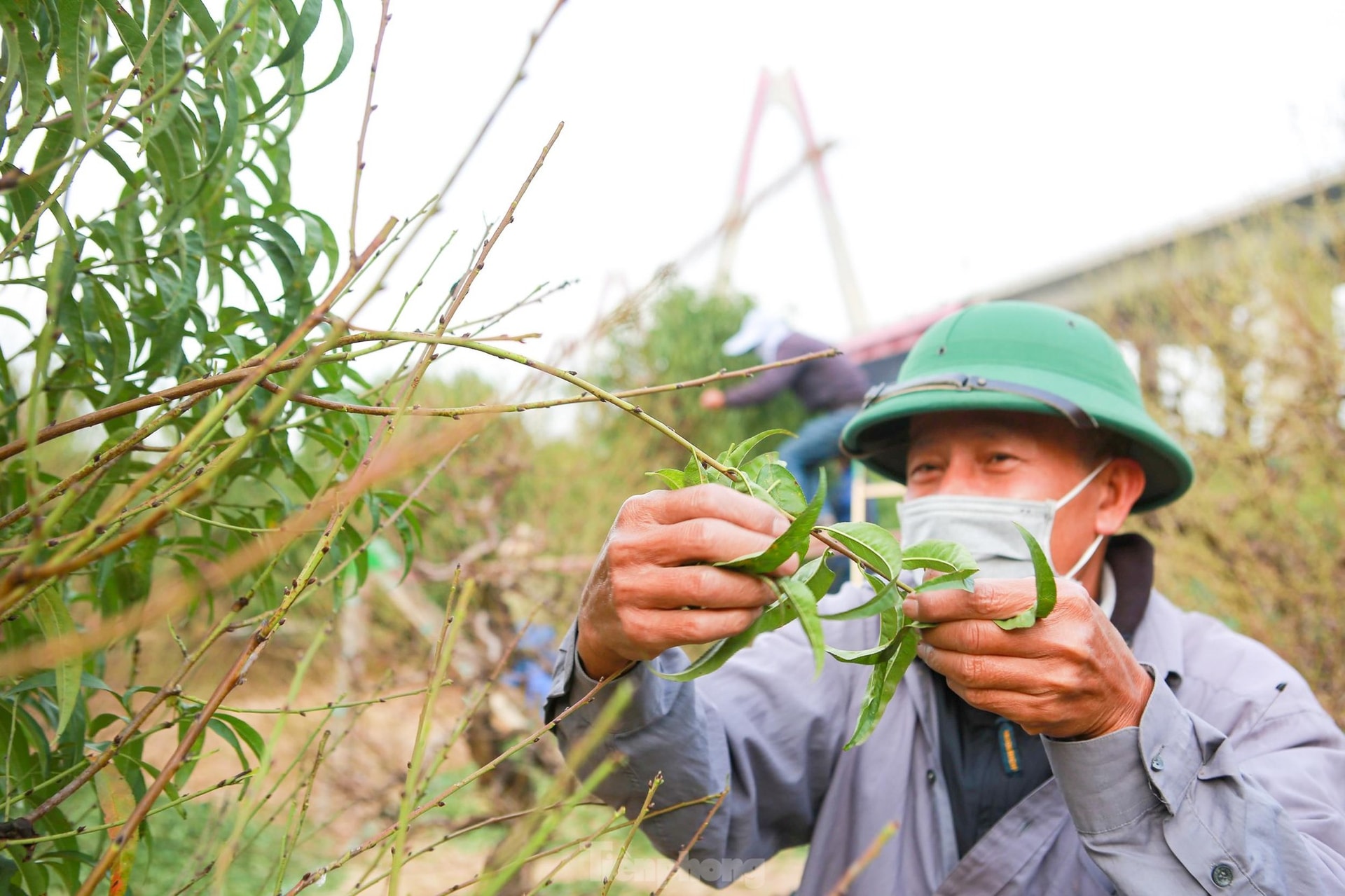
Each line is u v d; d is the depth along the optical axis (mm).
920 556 819
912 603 908
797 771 1379
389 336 702
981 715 1321
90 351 893
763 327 4559
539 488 3984
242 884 2148
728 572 771
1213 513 3600
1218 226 4730
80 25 727
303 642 3346
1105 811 991
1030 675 917
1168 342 5008
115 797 844
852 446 1631
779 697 1380
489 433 3305
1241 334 4094
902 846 1312
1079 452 1385
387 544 3258
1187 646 1374
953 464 1412
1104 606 1374
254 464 982
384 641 3836
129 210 868
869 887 1293
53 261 715
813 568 797
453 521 3723
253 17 822
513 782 3322
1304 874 975
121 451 708
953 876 1209
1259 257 4344
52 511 866
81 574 957
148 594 1024
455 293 825
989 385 1337
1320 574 3328
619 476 4434
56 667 680
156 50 794
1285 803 1115
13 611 676
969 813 1306
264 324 933
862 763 1369
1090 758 982
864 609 737
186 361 919
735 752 1310
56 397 919
